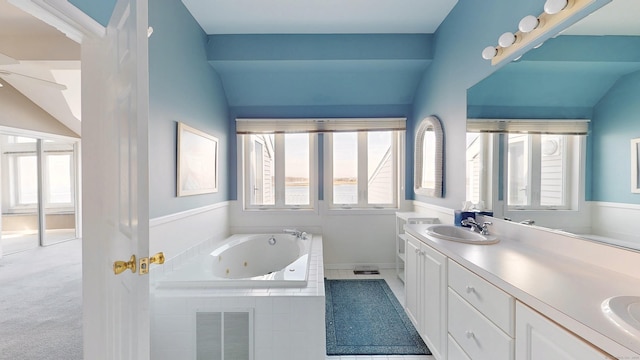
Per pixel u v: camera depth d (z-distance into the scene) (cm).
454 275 139
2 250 402
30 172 444
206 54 268
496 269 113
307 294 162
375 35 276
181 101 215
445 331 149
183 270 195
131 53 91
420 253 185
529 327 89
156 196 180
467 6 211
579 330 71
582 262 121
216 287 172
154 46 178
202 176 251
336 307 245
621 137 108
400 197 343
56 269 340
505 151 170
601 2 112
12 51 273
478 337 118
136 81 87
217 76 297
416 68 295
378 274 324
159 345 161
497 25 176
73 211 498
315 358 160
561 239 133
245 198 352
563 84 129
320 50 275
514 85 161
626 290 90
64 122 461
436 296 161
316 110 340
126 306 98
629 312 74
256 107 338
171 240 198
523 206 156
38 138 434
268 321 160
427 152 287
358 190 355
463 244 156
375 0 224
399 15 245
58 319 218
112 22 116
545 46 140
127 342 96
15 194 441
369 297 264
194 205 237
